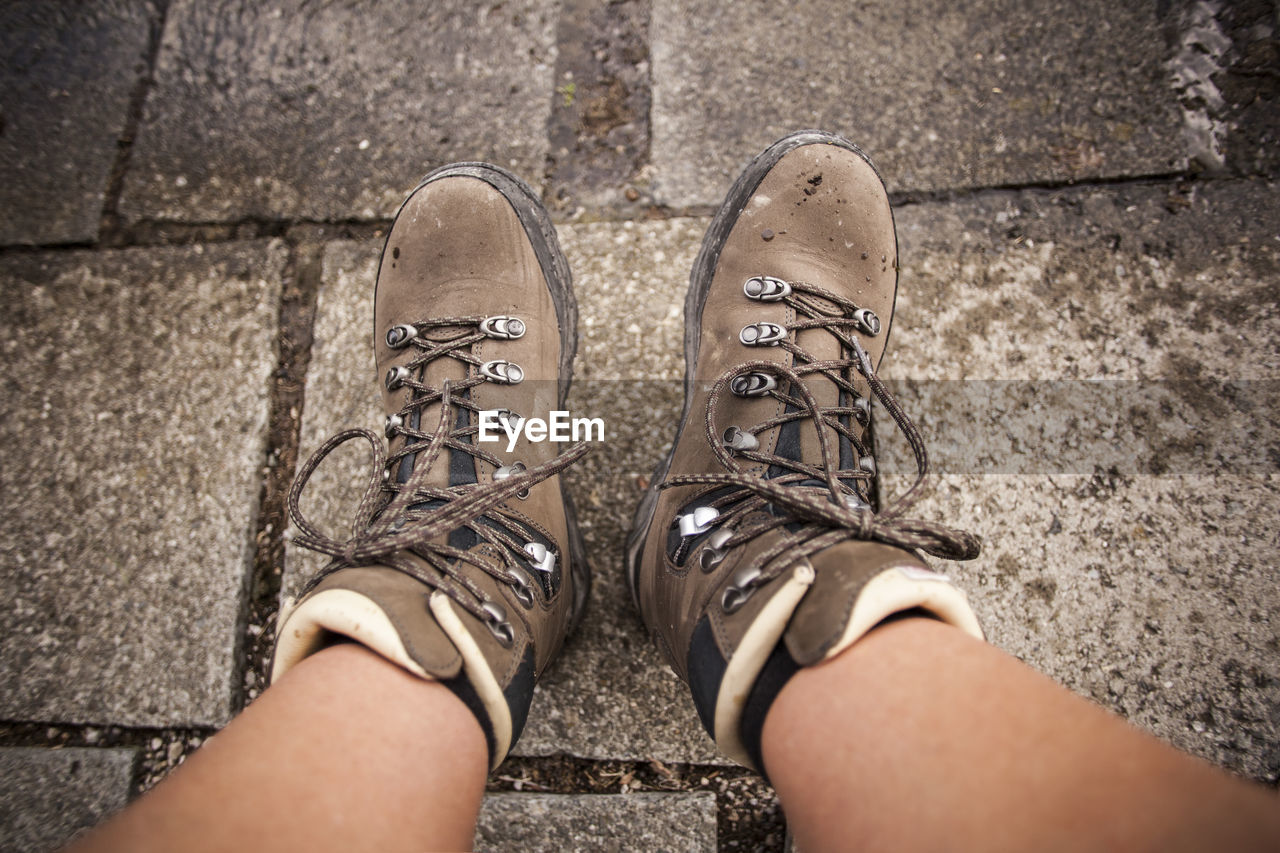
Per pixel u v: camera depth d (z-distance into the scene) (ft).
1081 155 1.70
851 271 1.53
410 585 1.08
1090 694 1.53
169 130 1.80
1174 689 1.52
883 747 0.94
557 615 1.37
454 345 1.44
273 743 0.96
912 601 1.01
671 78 1.77
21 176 1.78
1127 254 1.66
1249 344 1.62
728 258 1.54
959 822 0.86
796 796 1.00
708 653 1.15
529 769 1.53
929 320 1.65
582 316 1.68
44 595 1.62
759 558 1.11
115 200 1.77
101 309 1.72
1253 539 1.56
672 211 1.71
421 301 1.51
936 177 1.70
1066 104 1.72
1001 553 1.56
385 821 0.95
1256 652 1.53
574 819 1.50
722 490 1.31
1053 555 1.56
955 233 1.68
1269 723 1.50
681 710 1.54
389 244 1.56
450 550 1.16
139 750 1.57
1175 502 1.57
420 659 1.02
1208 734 1.51
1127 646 1.53
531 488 1.36
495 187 1.55
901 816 0.90
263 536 1.63
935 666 0.97
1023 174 1.70
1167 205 1.67
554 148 1.75
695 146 1.74
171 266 1.73
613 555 1.60
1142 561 1.56
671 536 1.33
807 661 1.00
